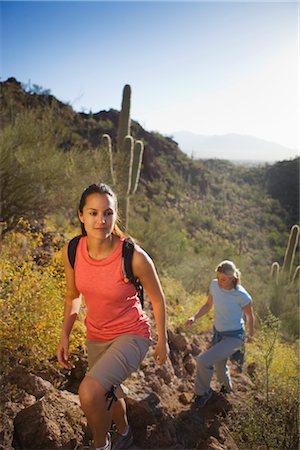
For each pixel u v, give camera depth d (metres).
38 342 3.44
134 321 2.71
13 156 6.86
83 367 3.75
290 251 15.79
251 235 52.59
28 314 3.45
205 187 73.69
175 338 5.26
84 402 2.49
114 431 3.19
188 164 78.31
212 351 4.25
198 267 11.77
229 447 3.30
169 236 12.53
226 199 67.25
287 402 3.70
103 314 2.69
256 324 8.23
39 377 3.37
